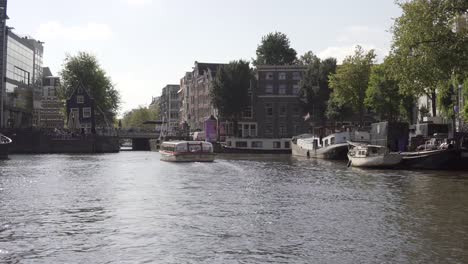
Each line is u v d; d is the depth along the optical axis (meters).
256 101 104.25
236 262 14.68
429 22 37.38
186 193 30.02
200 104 129.00
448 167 45.09
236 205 25.03
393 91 64.56
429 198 26.86
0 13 92.31
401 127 53.06
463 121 53.31
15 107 100.81
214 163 60.56
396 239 17.16
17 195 29.19
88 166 55.16
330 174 42.69
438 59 36.66
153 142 122.50
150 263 14.68
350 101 72.44
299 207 24.23
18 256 15.50
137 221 20.84
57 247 16.56
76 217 21.88
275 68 102.94
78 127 108.00
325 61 91.25
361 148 51.16
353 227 19.23
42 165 56.44
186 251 15.92
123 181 37.62
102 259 15.13
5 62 94.19
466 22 37.78
